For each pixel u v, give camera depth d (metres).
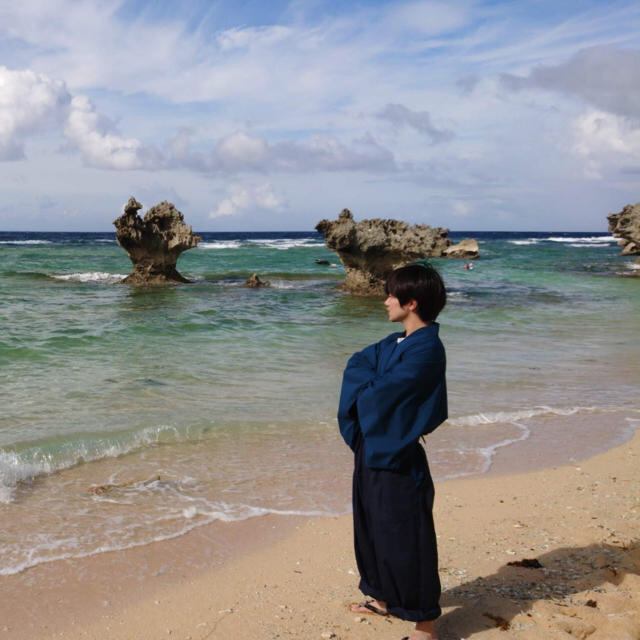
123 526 4.45
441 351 2.85
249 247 64.88
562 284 29.20
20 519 4.49
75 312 16.53
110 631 3.17
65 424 6.80
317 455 6.13
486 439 6.85
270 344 12.52
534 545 4.23
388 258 23.91
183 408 7.63
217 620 3.28
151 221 26.38
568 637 3.04
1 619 3.26
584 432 7.18
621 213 41.56
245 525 4.55
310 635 3.11
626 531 4.50
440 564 3.94
